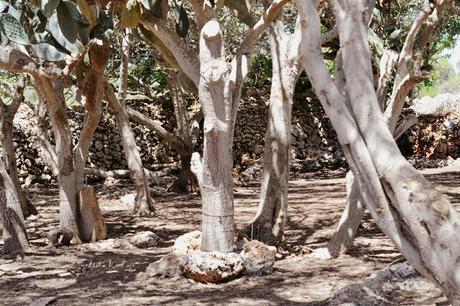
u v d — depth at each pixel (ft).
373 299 11.87
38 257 19.84
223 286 14.94
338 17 6.54
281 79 18.74
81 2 14.92
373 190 6.16
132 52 46.11
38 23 15.49
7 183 20.62
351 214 18.45
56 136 22.20
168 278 15.90
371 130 6.20
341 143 6.38
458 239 5.62
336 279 15.29
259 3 35.19
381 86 17.57
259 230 18.97
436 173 53.36
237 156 58.03
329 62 44.01
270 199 18.92
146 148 55.31
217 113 15.75
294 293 13.98
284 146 18.81
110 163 53.62
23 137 49.88
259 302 13.29
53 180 51.29
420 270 5.99
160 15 15.88
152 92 53.57
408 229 6.04
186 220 29.25
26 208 30.99
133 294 14.35
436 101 65.57
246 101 58.95
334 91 6.41
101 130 53.26
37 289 15.34
